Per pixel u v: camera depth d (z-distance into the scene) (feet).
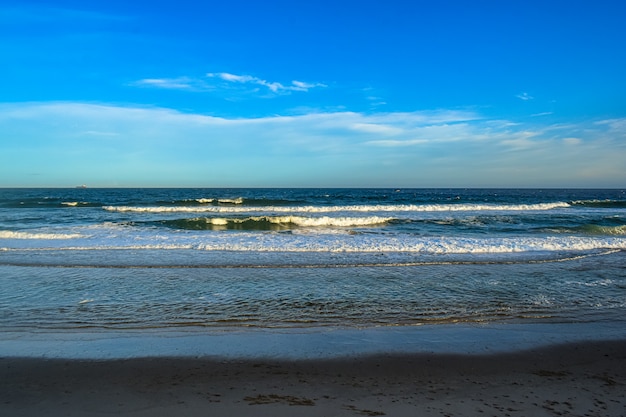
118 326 18.89
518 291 25.30
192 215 77.36
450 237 48.37
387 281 27.45
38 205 106.22
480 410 11.69
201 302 22.62
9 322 19.30
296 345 16.74
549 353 16.15
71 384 13.17
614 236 51.55
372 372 14.32
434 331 18.56
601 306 22.49
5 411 11.41
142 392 12.67
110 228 56.80
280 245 41.01
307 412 11.50
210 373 14.08
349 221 65.16
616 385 13.48
